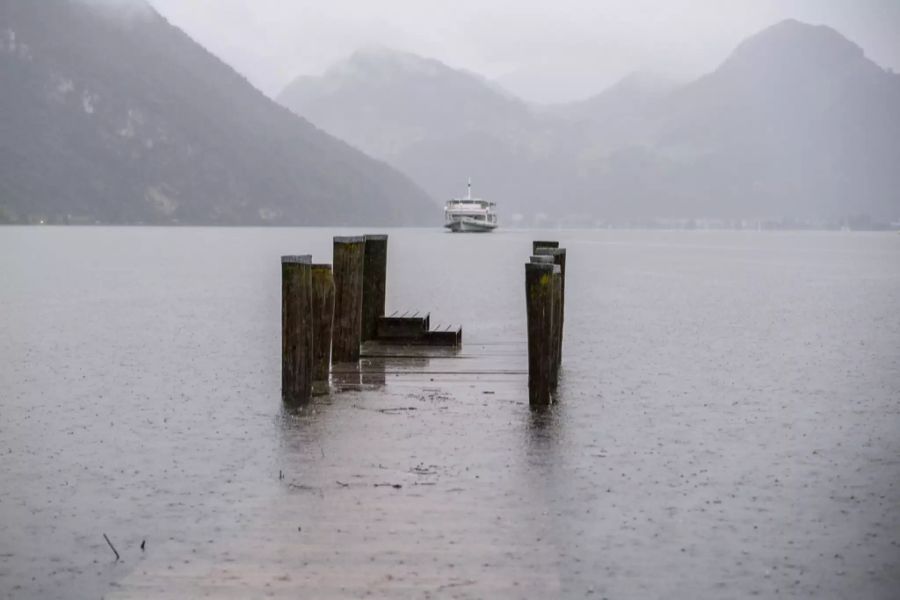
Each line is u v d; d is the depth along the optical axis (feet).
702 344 73.31
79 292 128.47
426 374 53.21
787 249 462.19
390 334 66.74
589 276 189.57
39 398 47.75
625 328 85.87
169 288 138.00
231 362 61.36
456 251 336.08
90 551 24.59
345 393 47.37
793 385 53.11
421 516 27.27
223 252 307.58
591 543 25.11
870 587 22.29
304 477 31.63
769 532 26.22
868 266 255.50
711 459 34.88
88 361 61.72
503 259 259.39
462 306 106.73
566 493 29.84
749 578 22.77
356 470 32.45
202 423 40.78
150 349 68.18
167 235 626.64
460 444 36.45
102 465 33.58
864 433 39.93
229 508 28.14
